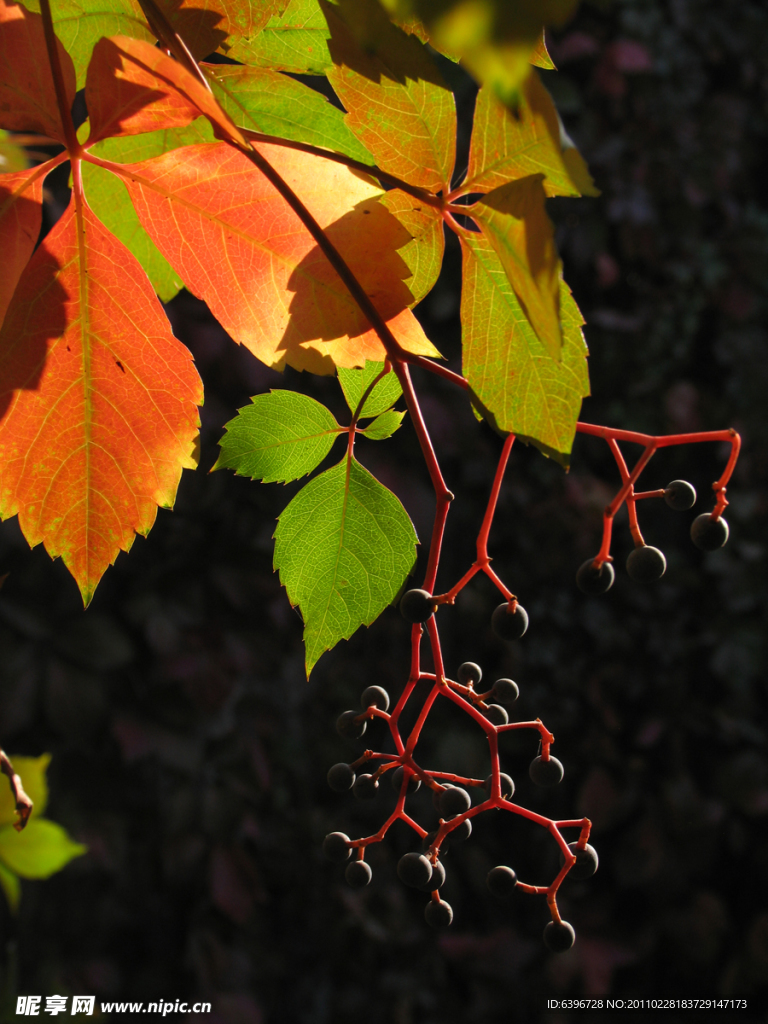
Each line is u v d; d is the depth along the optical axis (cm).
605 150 117
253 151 39
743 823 120
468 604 113
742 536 122
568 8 25
